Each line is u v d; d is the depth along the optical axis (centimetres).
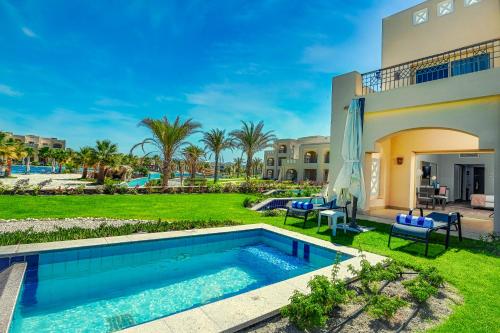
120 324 365
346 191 903
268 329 301
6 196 1330
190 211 1122
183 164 3095
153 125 2044
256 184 2195
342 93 1085
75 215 975
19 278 436
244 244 781
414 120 888
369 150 1005
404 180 1267
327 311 329
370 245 645
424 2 1107
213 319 303
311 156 4478
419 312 344
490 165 1536
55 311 397
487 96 735
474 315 333
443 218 702
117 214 1018
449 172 1686
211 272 570
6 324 300
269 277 546
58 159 5244
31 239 599
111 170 3519
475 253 593
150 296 455
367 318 329
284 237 739
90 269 564
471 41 975
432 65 1062
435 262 530
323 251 631
